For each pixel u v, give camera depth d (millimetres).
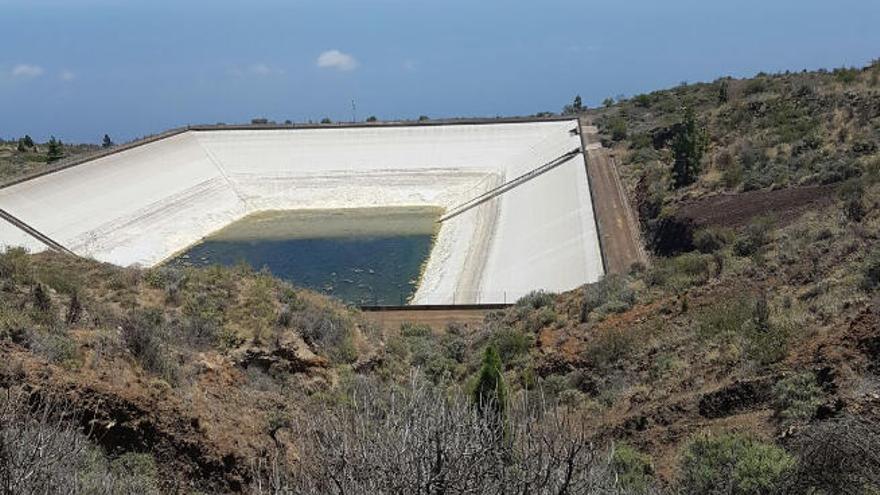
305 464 10805
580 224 67750
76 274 30562
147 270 32438
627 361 30797
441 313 49344
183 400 21266
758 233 42750
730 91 97500
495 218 81812
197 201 91875
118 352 22625
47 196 77812
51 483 11977
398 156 104688
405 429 9930
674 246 54812
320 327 31641
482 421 10422
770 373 24516
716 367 26703
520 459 10141
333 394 26562
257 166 103375
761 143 69188
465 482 9547
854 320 24703
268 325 29812
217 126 110000
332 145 107125
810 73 90250
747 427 22109
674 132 85312
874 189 42156
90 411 18594
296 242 81688
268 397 24703
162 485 18297
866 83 73812
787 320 27984
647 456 21891
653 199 65062
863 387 21406
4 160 98812
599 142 93375
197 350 26438
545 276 60625
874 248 32094
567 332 36031
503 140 105500
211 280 32531
